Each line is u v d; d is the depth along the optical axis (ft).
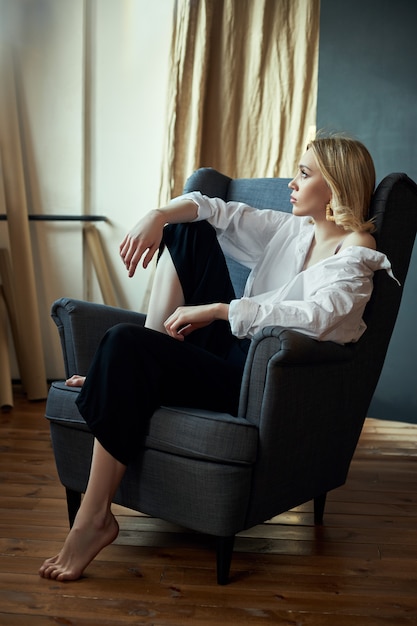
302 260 6.28
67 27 11.71
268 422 5.17
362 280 5.55
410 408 10.52
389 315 6.23
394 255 6.07
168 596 5.11
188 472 5.23
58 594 5.08
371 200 6.02
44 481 7.54
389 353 10.54
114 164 12.08
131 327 5.34
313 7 11.00
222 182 7.80
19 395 11.60
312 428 5.65
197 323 5.65
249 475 5.18
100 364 5.28
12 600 4.98
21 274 11.40
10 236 11.46
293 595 5.20
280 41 11.15
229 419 5.13
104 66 11.92
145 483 5.53
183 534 6.27
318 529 6.49
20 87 11.84
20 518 6.48
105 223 12.19
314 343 5.30
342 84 10.36
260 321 5.32
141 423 5.34
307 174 6.01
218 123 11.46
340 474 6.37
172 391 5.49
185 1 11.19
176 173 11.54
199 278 6.07
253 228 6.79
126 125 11.98
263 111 11.31
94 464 5.32
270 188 7.53
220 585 5.31
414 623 4.87
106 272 12.00
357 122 10.33
